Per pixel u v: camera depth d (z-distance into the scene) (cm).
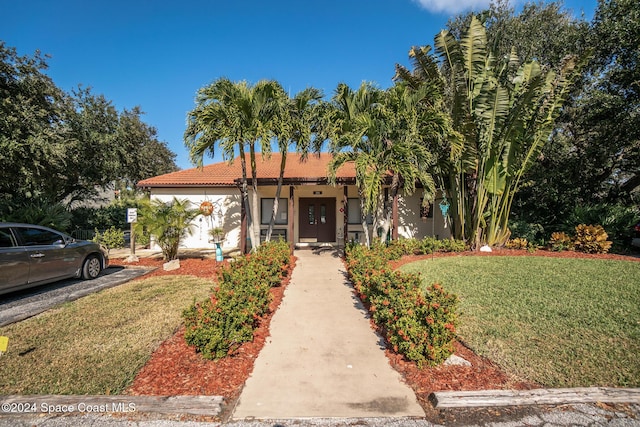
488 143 1054
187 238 1398
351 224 1447
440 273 788
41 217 1062
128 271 889
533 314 504
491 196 1145
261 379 339
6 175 1155
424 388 319
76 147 1466
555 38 1317
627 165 1400
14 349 404
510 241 1212
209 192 1409
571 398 294
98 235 1270
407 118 889
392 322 407
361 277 635
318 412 285
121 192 2716
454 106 1047
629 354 376
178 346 412
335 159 942
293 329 475
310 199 1475
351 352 400
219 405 287
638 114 1128
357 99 963
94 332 455
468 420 273
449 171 1166
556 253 1095
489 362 365
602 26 1162
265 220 1445
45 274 661
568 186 1403
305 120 976
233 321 401
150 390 318
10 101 1098
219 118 904
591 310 520
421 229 1394
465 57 1035
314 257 1129
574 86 1285
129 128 1989
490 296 599
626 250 1167
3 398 299
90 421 274
